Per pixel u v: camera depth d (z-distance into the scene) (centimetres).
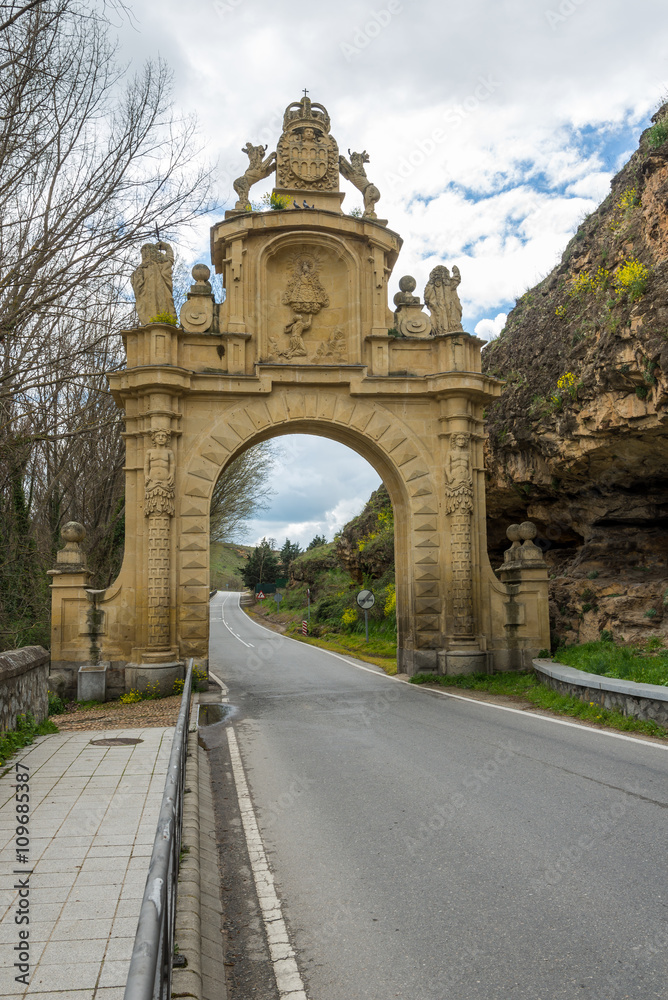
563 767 859
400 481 1880
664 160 1535
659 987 380
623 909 473
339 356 1911
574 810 690
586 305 1822
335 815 710
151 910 234
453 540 1825
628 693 1116
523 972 401
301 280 1922
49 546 2311
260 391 1803
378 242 1922
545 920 463
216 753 1024
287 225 1872
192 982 374
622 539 1897
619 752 931
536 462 2027
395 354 1914
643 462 1670
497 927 456
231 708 1446
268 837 654
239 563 11875
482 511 1888
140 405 1755
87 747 968
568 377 1769
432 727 1172
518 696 1493
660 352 1386
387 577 3528
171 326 1759
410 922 470
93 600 1702
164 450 1720
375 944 443
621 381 1533
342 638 3419
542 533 2312
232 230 1858
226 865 588
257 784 844
